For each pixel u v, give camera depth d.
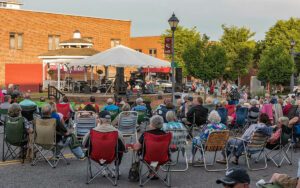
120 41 49.16
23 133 8.18
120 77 22.58
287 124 8.98
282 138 8.97
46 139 8.01
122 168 8.37
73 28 44.38
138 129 13.41
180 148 8.31
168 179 7.07
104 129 7.13
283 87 44.38
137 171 7.34
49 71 37.03
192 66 24.28
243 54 48.81
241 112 12.73
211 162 9.12
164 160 7.00
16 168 8.12
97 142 6.96
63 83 32.06
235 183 3.62
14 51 40.12
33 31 41.34
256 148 8.67
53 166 8.23
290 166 8.99
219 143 8.27
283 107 13.98
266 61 30.97
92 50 30.39
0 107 11.70
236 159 8.98
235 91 24.78
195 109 11.22
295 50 54.09
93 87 26.45
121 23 49.06
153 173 7.47
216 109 12.79
